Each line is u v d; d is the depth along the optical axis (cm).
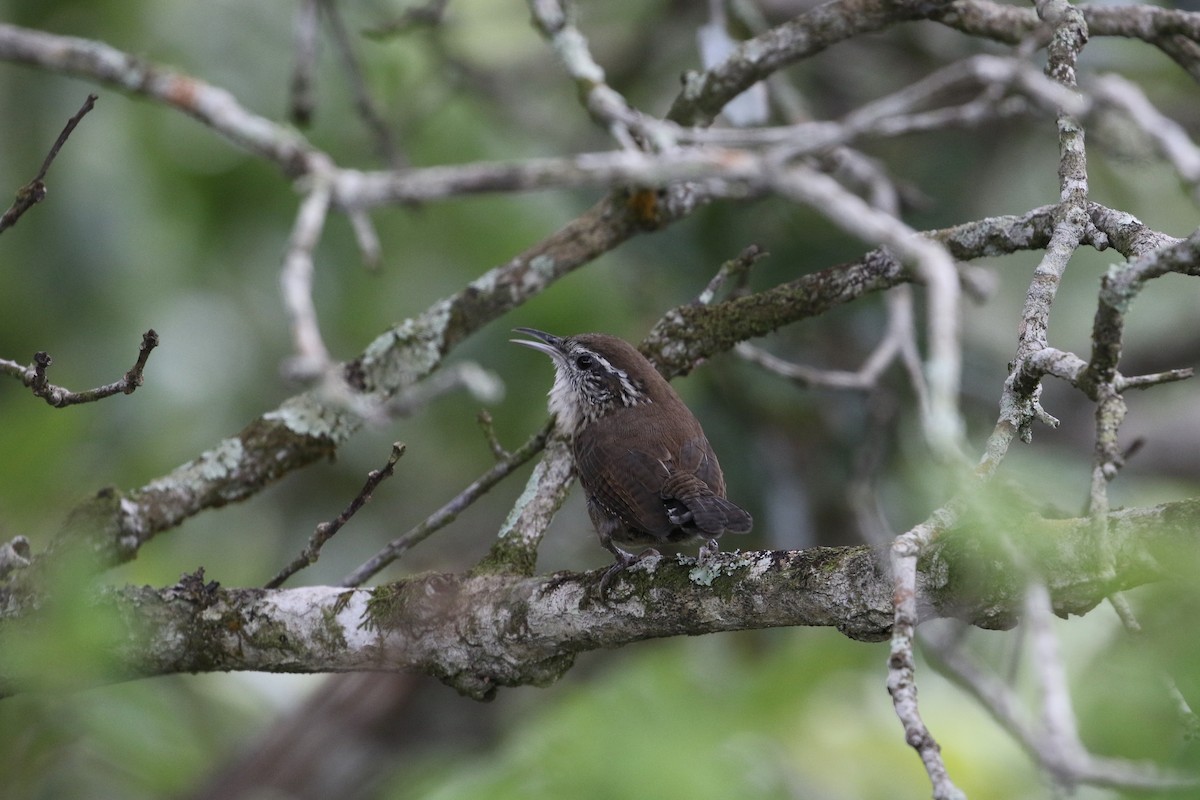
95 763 1157
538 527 898
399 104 1439
